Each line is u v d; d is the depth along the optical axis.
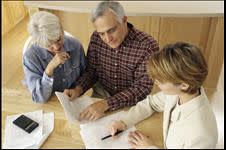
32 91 1.29
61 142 1.07
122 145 1.05
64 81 1.50
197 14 1.75
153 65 0.94
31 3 1.83
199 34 2.16
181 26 2.13
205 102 0.99
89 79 1.57
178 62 0.88
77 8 1.76
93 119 1.17
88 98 1.30
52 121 1.16
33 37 1.25
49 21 1.22
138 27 2.19
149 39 1.37
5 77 2.46
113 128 1.10
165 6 1.84
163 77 0.92
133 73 1.47
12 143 1.06
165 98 1.17
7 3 3.18
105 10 1.18
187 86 0.93
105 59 1.49
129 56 1.41
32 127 1.12
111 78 1.56
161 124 1.16
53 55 1.40
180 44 0.93
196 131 0.93
